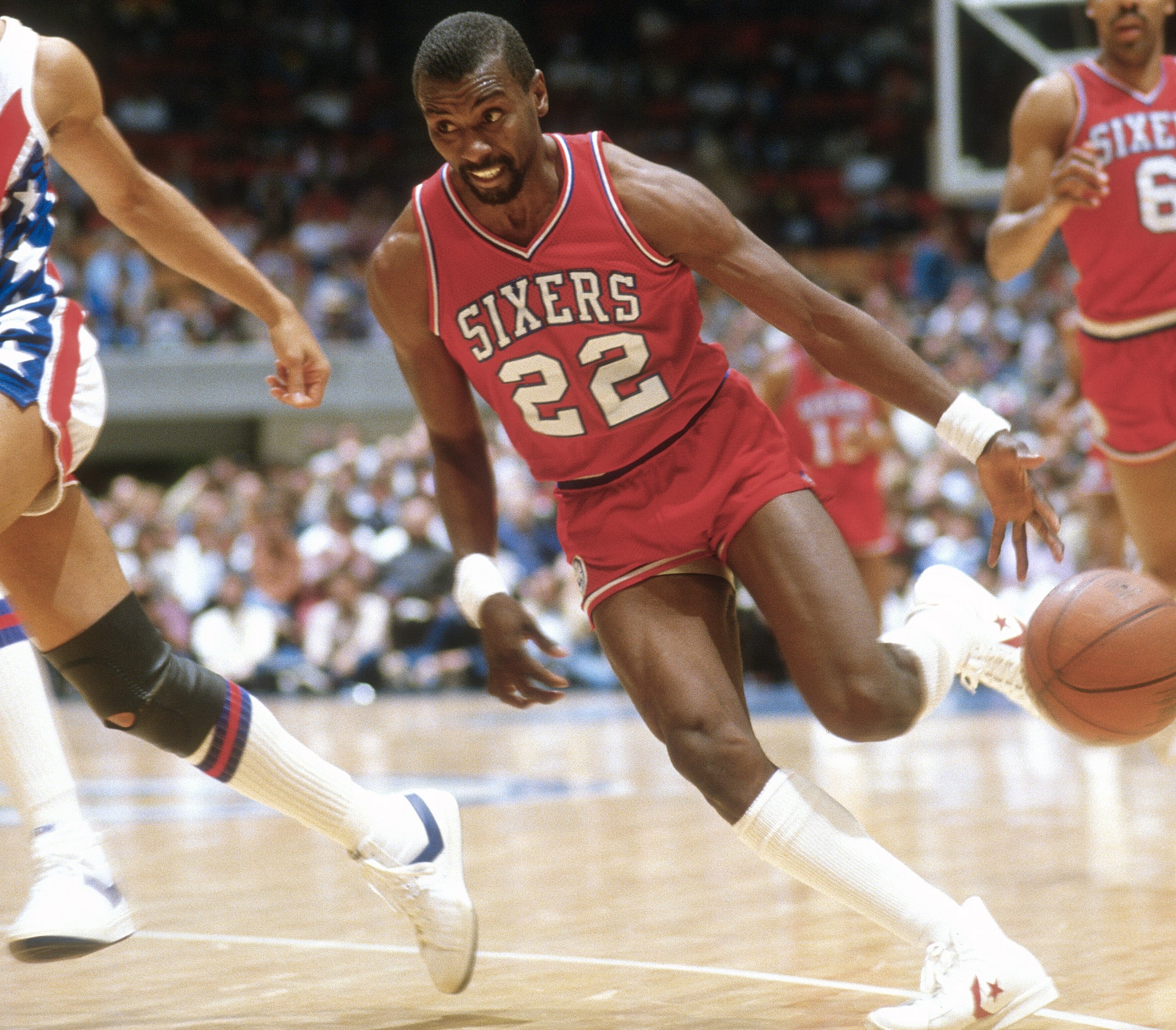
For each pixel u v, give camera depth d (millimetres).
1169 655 5137
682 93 47656
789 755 13992
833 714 4957
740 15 49156
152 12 45281
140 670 4965
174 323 34594
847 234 41531
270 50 46375
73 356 4922
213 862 8781
